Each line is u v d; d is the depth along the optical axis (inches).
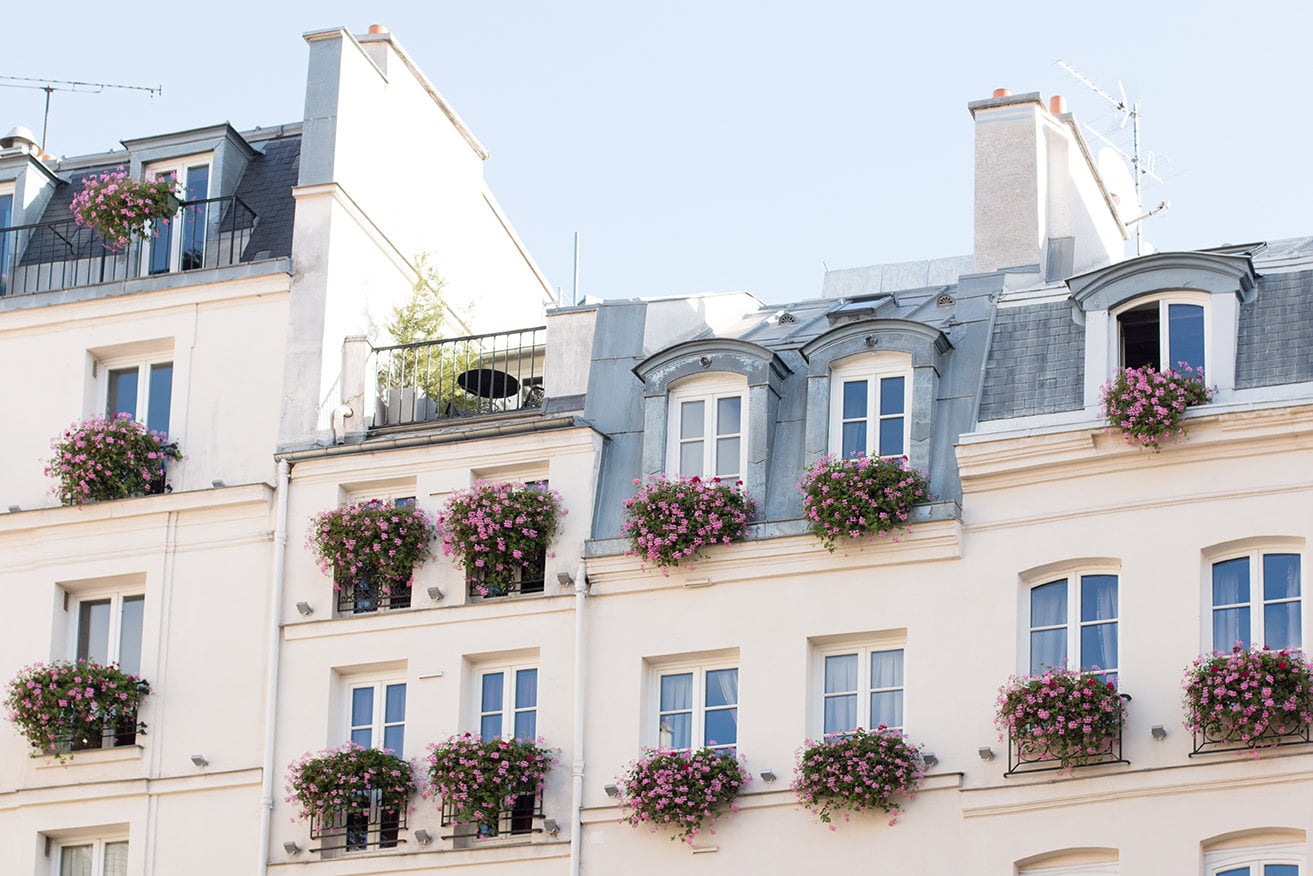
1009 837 1438.2
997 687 1467.8
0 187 1828.2
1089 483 1483.8
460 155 1920.5
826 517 1507.1
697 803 1485.0
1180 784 1407.5
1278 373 1464.1
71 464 1674.5
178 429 1700.3
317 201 1729.8
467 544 1588.3
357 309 1738.4
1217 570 1451.8
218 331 1713.8
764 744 1504.7
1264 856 1389.0
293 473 1657.2
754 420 1572.3
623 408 1631.4
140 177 1800.0
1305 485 1437.0
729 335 1689.2
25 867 1619.1
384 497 1649.9
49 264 1785.2
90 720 1622.8
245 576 1648.6
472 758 1537.9
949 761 1464.1
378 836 1569.9
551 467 1608.0
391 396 1721.2
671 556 1535.4
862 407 1558.8
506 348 1780.3
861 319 1566.2
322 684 1605.6
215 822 1600.6
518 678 1584.6
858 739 1466.5
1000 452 1498.5
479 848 1539.1
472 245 1929.1
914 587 1502.2
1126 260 1508.4
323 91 1759.4
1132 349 1510.8
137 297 1728.6
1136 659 1441.9
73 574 1678.2
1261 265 1507.1
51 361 1736.0
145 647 1649.9
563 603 1571.1
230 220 1769.2
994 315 1568.7
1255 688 1389.0
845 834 1471.5
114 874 1626.5
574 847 1514.5
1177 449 1465.3
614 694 1544.0
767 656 1519.4
